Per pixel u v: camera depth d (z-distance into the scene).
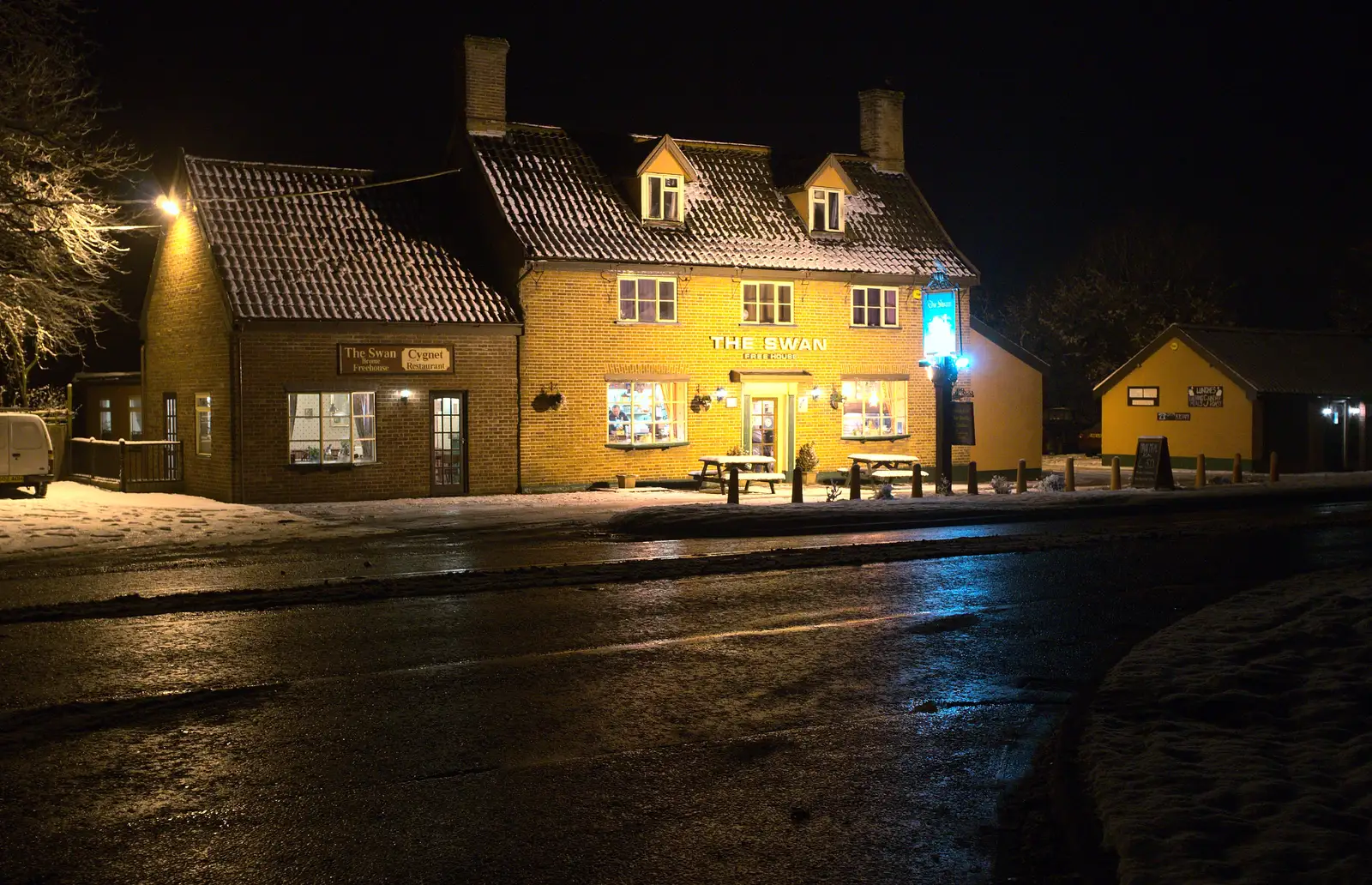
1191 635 9.77
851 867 5.44
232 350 24.62
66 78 23.28
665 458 29.27
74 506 23.31
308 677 8.80
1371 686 7.85
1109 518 20.78
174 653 9.52
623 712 7.99
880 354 32.16
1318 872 4.78
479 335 26.97
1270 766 6.25
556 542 17.38
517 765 6.87
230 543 17.36
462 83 29.73
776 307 30.61
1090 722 7.31
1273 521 19.91
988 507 20.84
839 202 32.16
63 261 25.80
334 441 25.66
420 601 11.89
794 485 23.11
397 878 5.28
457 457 27.03
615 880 5.29
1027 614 11.42
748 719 7.84
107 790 6.41
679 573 13.77
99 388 33.81
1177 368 37.47
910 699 8.39
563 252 27.31
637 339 28.77
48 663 9.19
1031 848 5.65
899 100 35.44
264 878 5.28
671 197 29.83
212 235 25.92
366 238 27.78
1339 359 38.25
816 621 11.05
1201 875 4.80
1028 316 53.94
